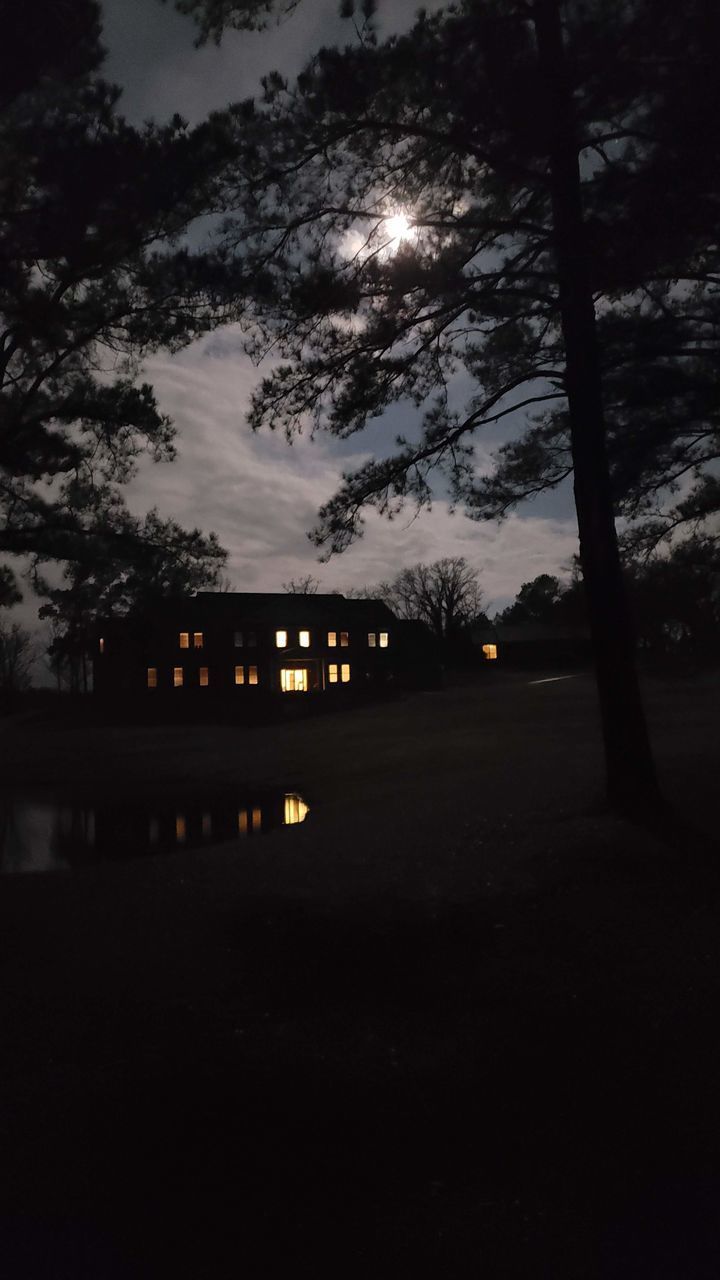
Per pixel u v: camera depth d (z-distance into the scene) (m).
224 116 11.28
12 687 73.88
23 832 22.44
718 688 36.66
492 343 14.89
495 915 9.52
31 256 11.48
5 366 13.00
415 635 73.88
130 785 31.38
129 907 10.49
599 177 10.66
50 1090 5.84
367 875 11.55
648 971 7.82
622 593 12.65
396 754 29.69
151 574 16.78
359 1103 5.67
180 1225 4.35
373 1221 4.38
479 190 12.84
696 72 9.10
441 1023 7.01
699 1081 5.85
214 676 64.94
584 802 13.86
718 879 9.93
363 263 12.70
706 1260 4.01
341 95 10.81
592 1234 4.23
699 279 12.26
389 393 13.76
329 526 13.96
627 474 14.92
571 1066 6.18
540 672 70.06
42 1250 4.15
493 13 10.74
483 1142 5.17
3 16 10.16
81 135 10.85
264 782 29.55
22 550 16.36
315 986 7.88
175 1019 7.10
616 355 13.03
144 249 12.55
